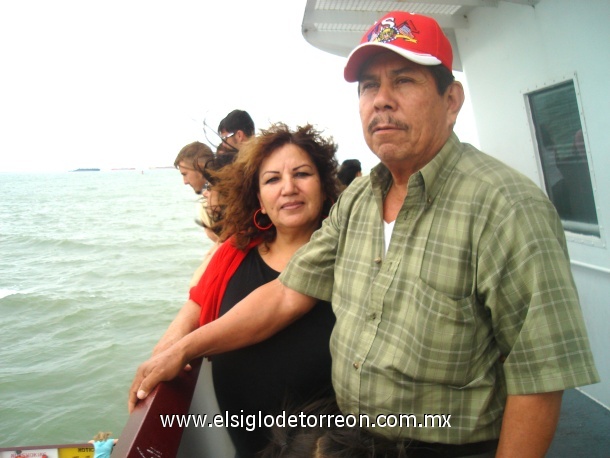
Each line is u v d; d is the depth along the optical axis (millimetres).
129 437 1375
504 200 1234
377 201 1572
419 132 1391
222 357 2006
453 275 1292
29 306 13656
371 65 1433
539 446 1211
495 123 3625
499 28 3232
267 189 2012
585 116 2662
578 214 3037
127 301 13898
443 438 1329
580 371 1153
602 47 2436
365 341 1451
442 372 1297
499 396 1360
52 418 7730
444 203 1340
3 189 104688
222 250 2275
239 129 3684
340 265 1668
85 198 69312
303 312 1868
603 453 2539
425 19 1397
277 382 1896
